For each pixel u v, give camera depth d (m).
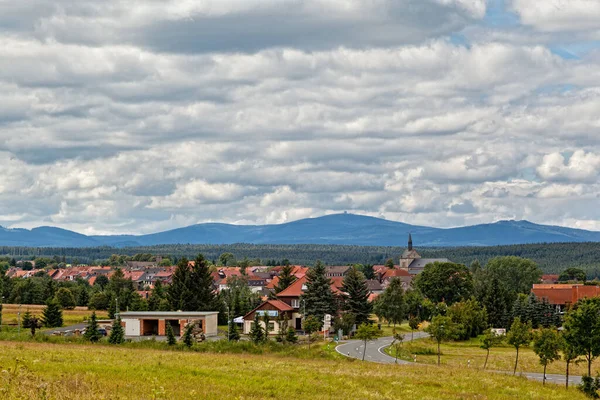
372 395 50.66
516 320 81.75
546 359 71.94
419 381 61.66
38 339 98.75
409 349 109.94
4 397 32.09
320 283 139.00
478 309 145.25
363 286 142.38
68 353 66.75
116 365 57.41
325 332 128.88
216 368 60.41
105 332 119.94
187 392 42.16
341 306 145.00
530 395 60.12
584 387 64.75
